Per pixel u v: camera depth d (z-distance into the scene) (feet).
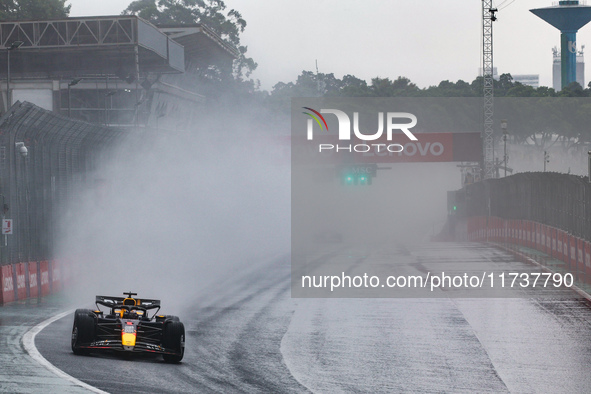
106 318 153.69
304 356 167.43
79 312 150.82
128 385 125.18
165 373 138.31
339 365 158.51
